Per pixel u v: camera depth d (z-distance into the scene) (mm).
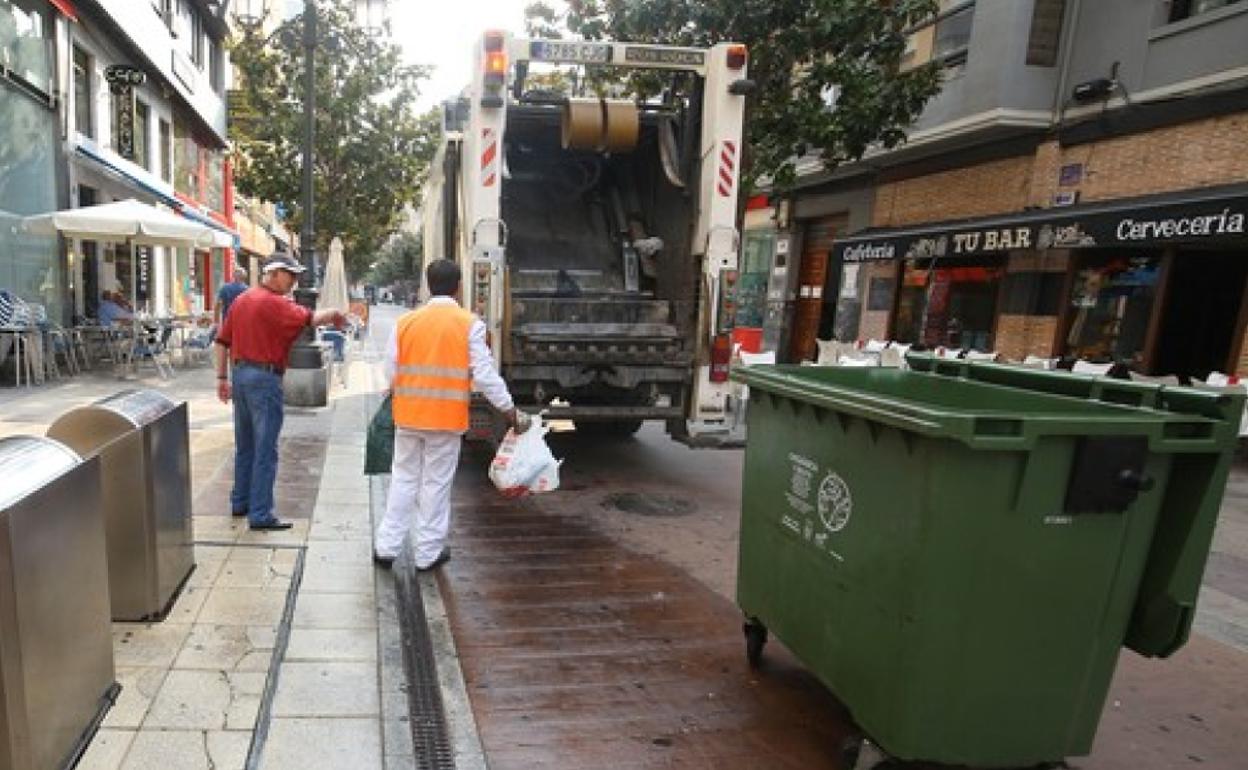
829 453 3000
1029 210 12039
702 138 6973
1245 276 10391
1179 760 3254
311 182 11305
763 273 20719
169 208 19406
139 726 2908
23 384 10297
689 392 7129
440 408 4531
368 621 3900
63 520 2643
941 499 2449
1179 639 2668
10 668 2316
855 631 2842
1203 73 10008
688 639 4137
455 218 7980
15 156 11430
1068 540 2518
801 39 9516
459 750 3021
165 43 18078
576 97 7680
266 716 3031
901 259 13812
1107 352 11430
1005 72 12047
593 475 7637
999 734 2623
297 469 6660
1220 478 2584
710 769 3027
